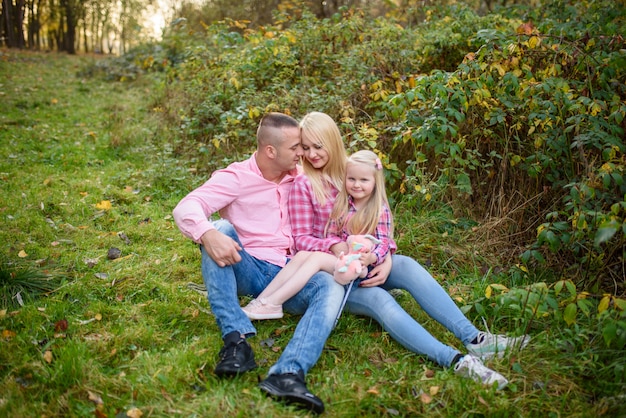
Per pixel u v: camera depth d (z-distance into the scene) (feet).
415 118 12.18
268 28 19.08
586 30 12.73
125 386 7.41
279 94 17.04
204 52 20.93
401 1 22.66
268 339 8.75
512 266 10.86
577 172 11.47
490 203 12.84
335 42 18.35
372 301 8.63
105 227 13.05
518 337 8.45
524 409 7.29
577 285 10.15
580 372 7.89
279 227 9.33
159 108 22.03
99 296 9.91
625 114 10.64
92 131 21.54
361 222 9.11
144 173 16.21
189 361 7.97
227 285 8.15
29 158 17.60
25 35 75.97
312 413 7.09
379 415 7.16
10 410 6.85
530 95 11.62
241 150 16.34
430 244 11.84
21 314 8.94
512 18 18.06
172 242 12.39
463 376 7.71
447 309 8.57
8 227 12.44
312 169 9.39
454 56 16.40
